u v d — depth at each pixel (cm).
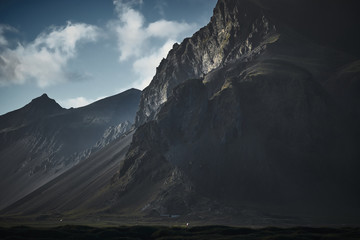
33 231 17238
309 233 17338
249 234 17575
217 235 17362
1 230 17262
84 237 16588
